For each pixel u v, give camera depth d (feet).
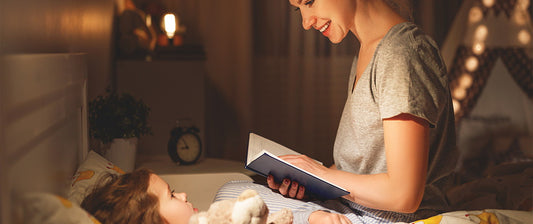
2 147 1.86
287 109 12.69
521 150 8.61
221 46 12.19
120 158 5.24
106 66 7.07
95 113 5.22
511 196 4.53
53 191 2.75
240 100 12.34
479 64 8.96
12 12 2.36
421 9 12.85
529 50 8.89
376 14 3.81
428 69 3.43
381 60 3.46
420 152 3.25
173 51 8.53
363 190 3.38
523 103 8.81
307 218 3.45
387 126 3.31
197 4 12.00
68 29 4.39
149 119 8.20
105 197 3.00
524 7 8.92
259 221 2.40
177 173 5.72
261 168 3.59
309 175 3.34
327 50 12.75
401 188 3.24
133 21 8.79
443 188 3.94
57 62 3.07
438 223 3.25
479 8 8.96
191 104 8.29
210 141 12.37
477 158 8.59
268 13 12.45
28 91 2.30
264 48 12.53
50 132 2.79
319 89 12.83
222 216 2.52
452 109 3.83
